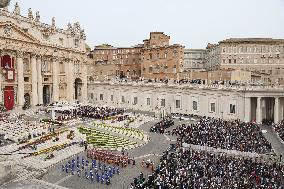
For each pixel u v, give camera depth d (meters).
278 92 70.25
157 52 99.56
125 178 36.69
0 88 70.75
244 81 81.06
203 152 43.62
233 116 74.19
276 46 99.31
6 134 49.91
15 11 73.56
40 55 82.00
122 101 97.19
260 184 31.52
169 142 53.75
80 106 79.94
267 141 51.41
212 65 113.75
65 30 92.00
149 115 81.19
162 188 31.08
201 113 80.06
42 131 53.50
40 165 39.34
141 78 102.50
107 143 51.47
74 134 54.28
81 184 34.47
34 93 80.38
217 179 32.16
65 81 93.25
